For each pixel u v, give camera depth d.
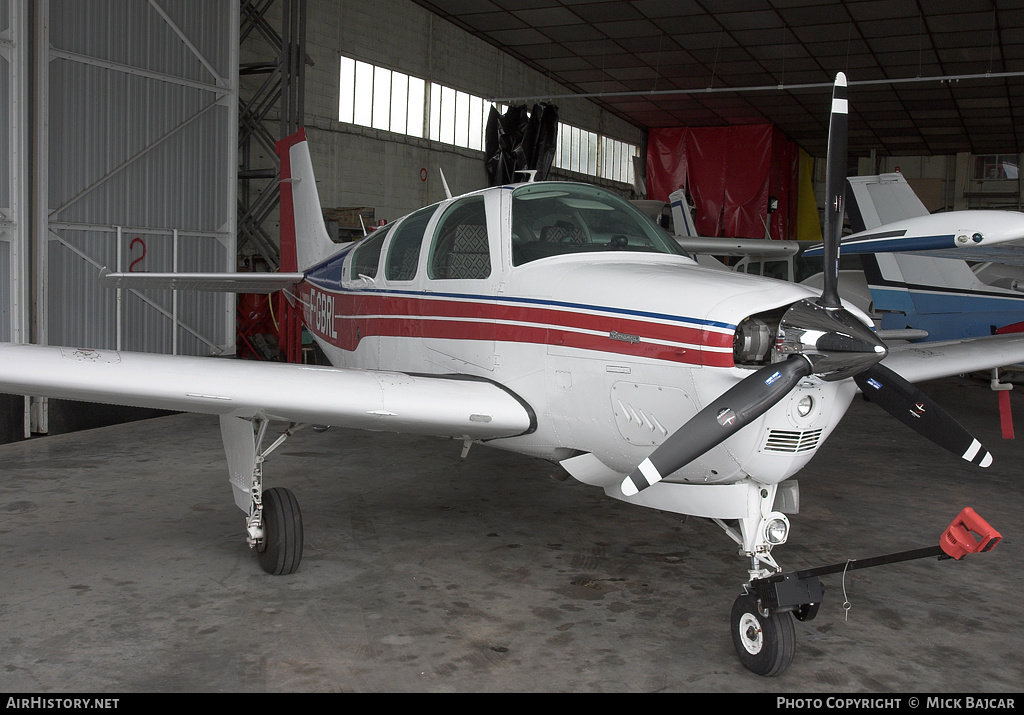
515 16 10.75
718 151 17.02
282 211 6.04
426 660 2.53
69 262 5.93
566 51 12.30
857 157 21.12
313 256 5.44
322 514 4.06
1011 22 10.37
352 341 4.48
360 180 9.59
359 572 3.28
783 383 2.37
